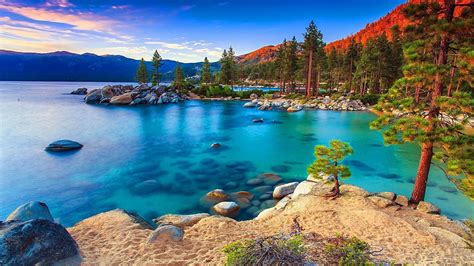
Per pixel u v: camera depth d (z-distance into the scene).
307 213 10.31
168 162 21.34
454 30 9.25
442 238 8.00
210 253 6.92
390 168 20.17
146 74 95.75
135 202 14.41
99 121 39.59
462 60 9.04
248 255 5.51
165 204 14.12
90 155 22.98
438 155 10.37
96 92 67.31
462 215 12.95
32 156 22.38
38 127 34.25
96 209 13.72
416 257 6.79
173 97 70.81
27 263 5.54
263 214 11.88
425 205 10.97
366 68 57.97
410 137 9.98
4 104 58.22
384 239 7.91
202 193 15.45
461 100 8.77
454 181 9.98
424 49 10.28
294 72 75.12
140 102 63.50
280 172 19.28
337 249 5.96
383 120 10.95
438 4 9.78
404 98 10.63
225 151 24.81
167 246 7.14
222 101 71.88
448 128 9.59
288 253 5.44
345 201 11.39
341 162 21.56
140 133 32.09
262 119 41.62
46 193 15.55
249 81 155.75
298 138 30.03
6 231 5.68
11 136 29.20
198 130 34.22
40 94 89.81
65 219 12.80
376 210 9.80
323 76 85.81
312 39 62.06
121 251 6.79
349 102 54.31
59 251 6.04
